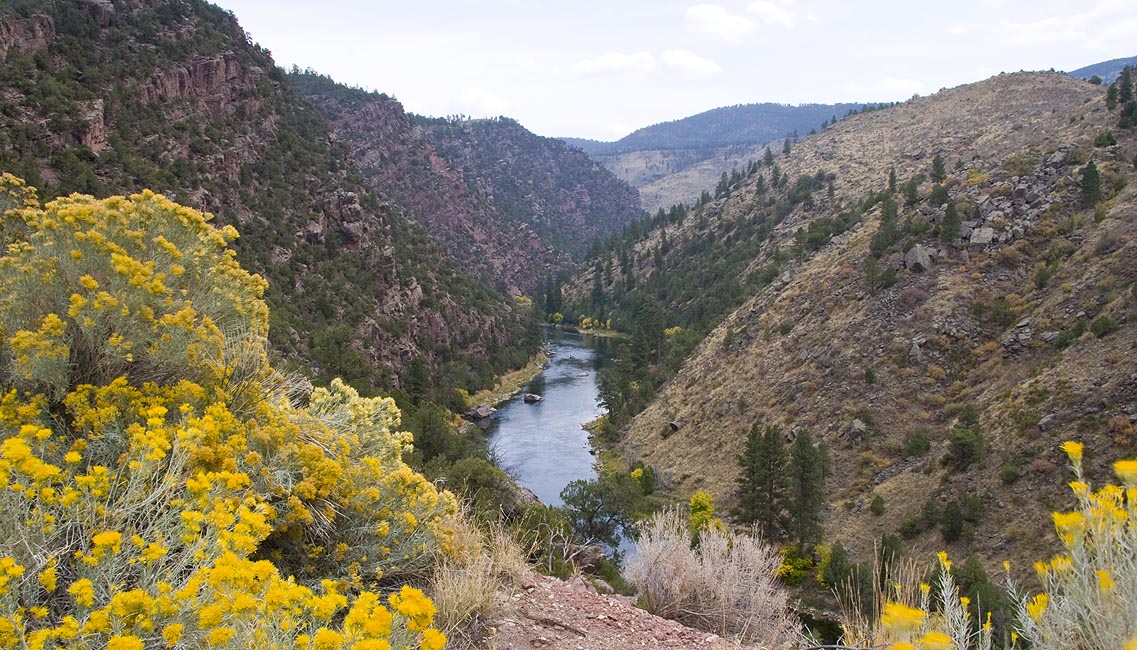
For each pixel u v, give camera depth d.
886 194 74.44
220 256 4.33
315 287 61.84
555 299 143.88
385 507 3.93
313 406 4.71
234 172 65.56
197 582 1.93
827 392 46.53
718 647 4.13
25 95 45.81
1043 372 35.72
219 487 2.63
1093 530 2.18
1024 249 47.25
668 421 56.12
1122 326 34.31
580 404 70.38
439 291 88.50
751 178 165.38
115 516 2.36
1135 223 42.06
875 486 37.97
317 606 2.06
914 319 47.12
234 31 89.31
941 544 30.38
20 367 3.12
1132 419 29.11
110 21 64.12
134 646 1.68
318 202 75.31
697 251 135.25
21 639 1.78
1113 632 2.01
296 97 97.06
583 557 7.46
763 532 34.16
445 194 185.88
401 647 2.05
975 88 163.62
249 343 4.25
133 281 3.44
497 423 62.06
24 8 52.91
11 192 4.25
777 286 65.00
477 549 4.47
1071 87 141.75
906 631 1.93
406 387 60.12
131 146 53.66
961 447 33.91
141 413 3.18
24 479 2.26
